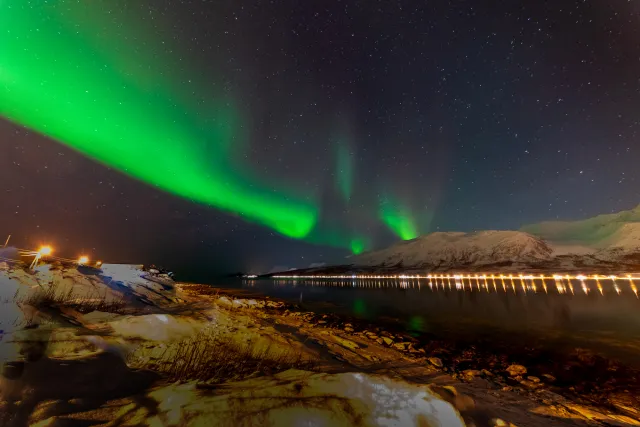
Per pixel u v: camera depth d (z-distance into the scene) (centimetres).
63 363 311
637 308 1981
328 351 748
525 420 421
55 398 255
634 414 507
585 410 505
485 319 1595
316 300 2589
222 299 1675
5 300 514
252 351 598
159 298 1148
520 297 2864
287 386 343
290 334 888
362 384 359
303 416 276
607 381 679
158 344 515
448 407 336
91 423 235
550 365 799
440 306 2184
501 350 955
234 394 311
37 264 938
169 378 371
